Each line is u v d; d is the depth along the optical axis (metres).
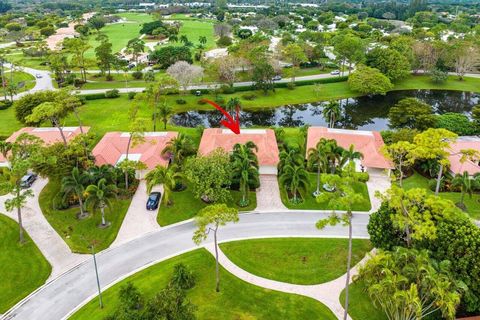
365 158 73.44
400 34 191.00
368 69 122.81
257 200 64.56
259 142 77.75
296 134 91.00
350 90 127.44
